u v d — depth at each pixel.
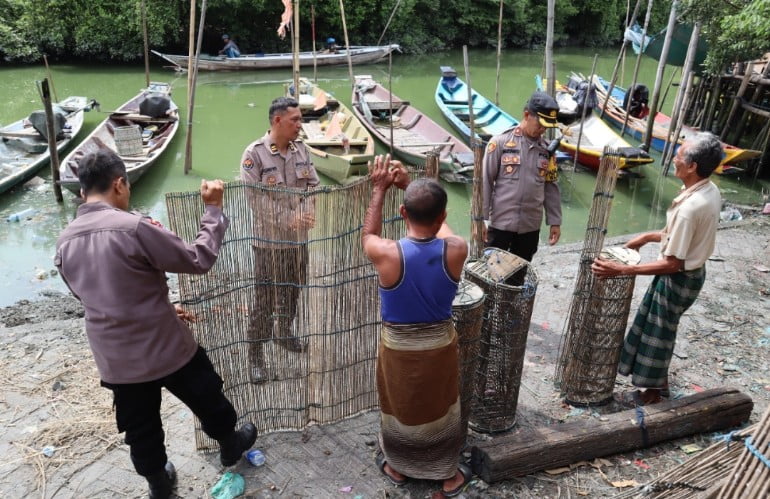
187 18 20.95
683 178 3.27
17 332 4.50
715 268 5.96
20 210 8.18
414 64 22.12
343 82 18.05
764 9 7.25
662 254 3.41
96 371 3.99
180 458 3.25
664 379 3.61
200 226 2.72
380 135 10.71
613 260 3.47
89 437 3.38
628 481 3.14
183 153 10.80
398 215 3.28
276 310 3.24
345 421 3.61
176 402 3.73
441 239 2.61
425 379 2.70
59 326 4.61
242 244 3.09
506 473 3.10
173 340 2.62
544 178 4.32
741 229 7.11
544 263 6.03
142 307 2.49
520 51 26.81
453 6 25.34
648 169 10.91
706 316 4.98
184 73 18.66
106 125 10.73
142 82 17.50
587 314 3.59
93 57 20.12
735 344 4.56
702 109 11.71
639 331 3.64
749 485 2.11
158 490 2.86
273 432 3.48
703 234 3.22
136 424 2.66
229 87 16.73
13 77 17.52
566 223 8.50
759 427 2.16
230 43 19.08
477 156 3.90
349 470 3.19
